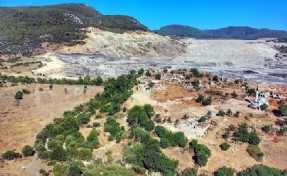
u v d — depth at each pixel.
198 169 69.12
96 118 88.38
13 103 110.44
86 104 107.00
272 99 105.56
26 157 74.19
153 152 67.69
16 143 82.44
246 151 75.94
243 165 72.06
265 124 86.69
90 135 75.25
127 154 68.31
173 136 74.62
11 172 67.88
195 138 78.69
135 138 74.44
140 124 80.75
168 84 113.19
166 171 65.25
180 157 70.94
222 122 85.94
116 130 76.94
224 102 99.62
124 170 63.62
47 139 82.31
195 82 113.19
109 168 64.00
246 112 92.38
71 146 72.75
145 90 107.12
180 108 94.44
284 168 72.94
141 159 67.31
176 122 84.81
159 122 85.19
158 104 96.94
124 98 97.56
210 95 105.31
